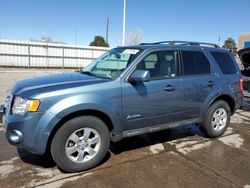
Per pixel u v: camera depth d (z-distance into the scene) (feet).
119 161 13.00
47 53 85.97
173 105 14.28
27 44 82.07
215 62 16.62
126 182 10.97
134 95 12.64
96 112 11.93
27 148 10.75
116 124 12.33
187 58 15.17
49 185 10.61
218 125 17.08
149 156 13.71
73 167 11.48
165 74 14.05
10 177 11.19
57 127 11.04
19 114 10.64
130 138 16.46
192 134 17.76
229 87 16.98
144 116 13.26
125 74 12.53
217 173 12.00
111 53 15.20
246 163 13.17
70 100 10.87
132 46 14.71
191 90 14.94
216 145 15.69
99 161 12.23
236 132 18.47
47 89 10.91
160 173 11.83
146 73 12.00
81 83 11.68
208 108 16.20
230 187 10.82
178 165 12.71
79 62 92.32
